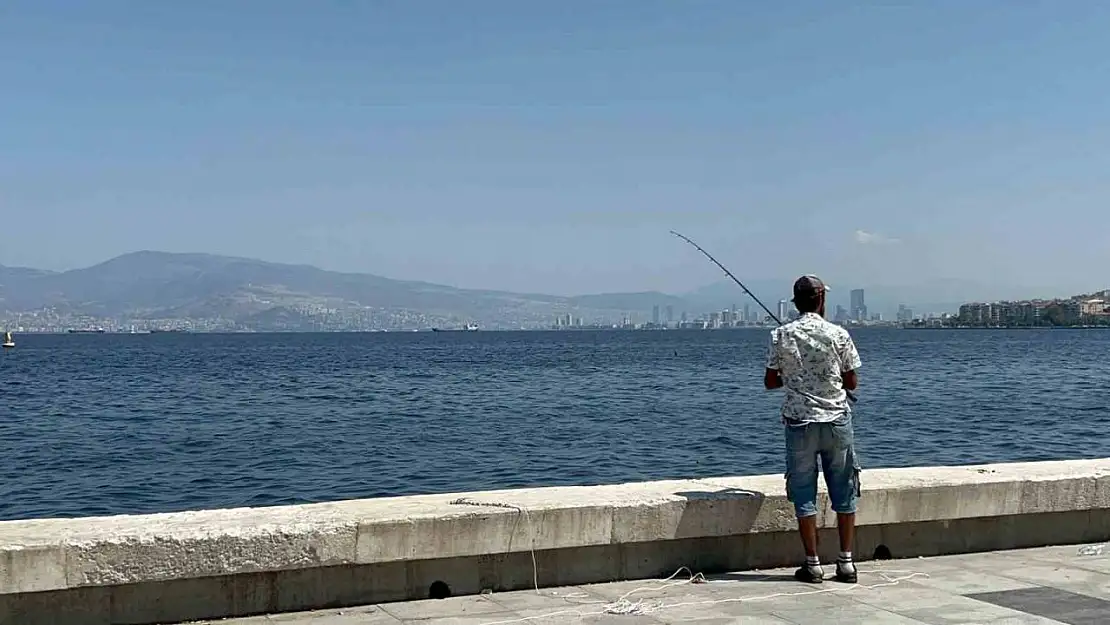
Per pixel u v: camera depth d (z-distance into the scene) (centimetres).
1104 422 3039
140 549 589
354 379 5528
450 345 14212
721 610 630
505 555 678
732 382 5066
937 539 782
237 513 649
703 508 709
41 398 4144
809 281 700
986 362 7269
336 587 641
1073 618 612
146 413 3434
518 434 2759
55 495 1833
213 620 612
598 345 13375
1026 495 787
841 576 700
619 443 2542
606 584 696
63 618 589
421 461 2242
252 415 3359
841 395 688
